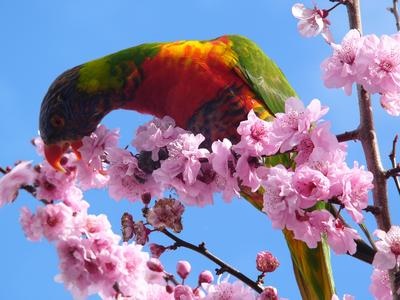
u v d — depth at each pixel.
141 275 4.48
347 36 4.29
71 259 4.30
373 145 4.20
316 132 3.93
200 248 4.67
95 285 4.36
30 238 4.29
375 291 4.67
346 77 4.25
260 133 4.25
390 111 4.60
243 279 4.62
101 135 5.17
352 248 3.99
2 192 4.29
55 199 4.45
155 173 4.54
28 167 4.36
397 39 4.32
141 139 4.95
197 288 4.71
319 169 3.89
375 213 4.00
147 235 4.74
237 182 4.36
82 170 5.11
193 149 4.48
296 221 3.97
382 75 4.18
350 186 3.81
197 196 4.59
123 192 5.16
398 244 3.82
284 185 3.84
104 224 4.43
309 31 4.87
